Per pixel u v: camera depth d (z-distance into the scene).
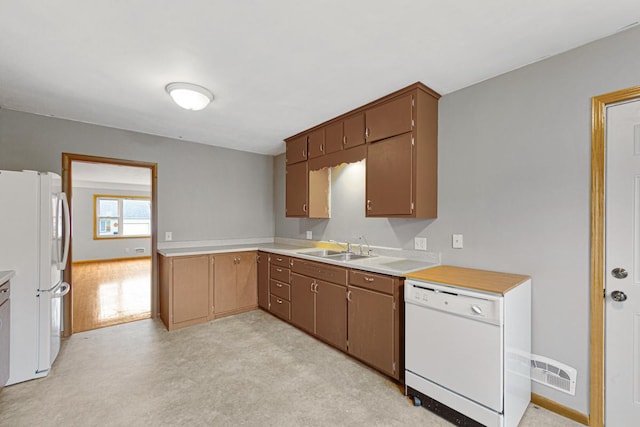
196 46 1.75
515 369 1.72
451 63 1.96
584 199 1.76
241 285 3.80
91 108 2.73
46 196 2.29
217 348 2.79
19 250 2.20
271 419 1.82
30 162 2.87
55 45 1.73
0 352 1.95
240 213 4.36
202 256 3.47
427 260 2.57
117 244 8.09
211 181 4.07
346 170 3.42
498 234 2.12
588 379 1.75
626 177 1.63
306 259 3.07
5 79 2.15
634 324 1.62
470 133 2.27
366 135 2.65
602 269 1.70
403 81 2.21
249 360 2.56
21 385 2.15
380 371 2.35
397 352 2.15
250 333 3.15
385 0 1.37
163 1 1.36
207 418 1.82
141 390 2.11
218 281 3.60
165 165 3.69
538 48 1.78
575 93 1.78
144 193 8.58
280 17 1.49
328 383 2.21
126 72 2.06
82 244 7.62
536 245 1.94
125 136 3.40
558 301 1.85
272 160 4.72
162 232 3.68
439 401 1.83
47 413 1.85
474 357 1.67
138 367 2.43
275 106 2.70
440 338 1.83
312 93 2.42
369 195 2.63
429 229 2.55
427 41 1.70
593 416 1.73
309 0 1.36
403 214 2.34
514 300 1.71
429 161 2.39
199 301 3.44
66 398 2.01
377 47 1.76
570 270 1.81
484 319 1.63
